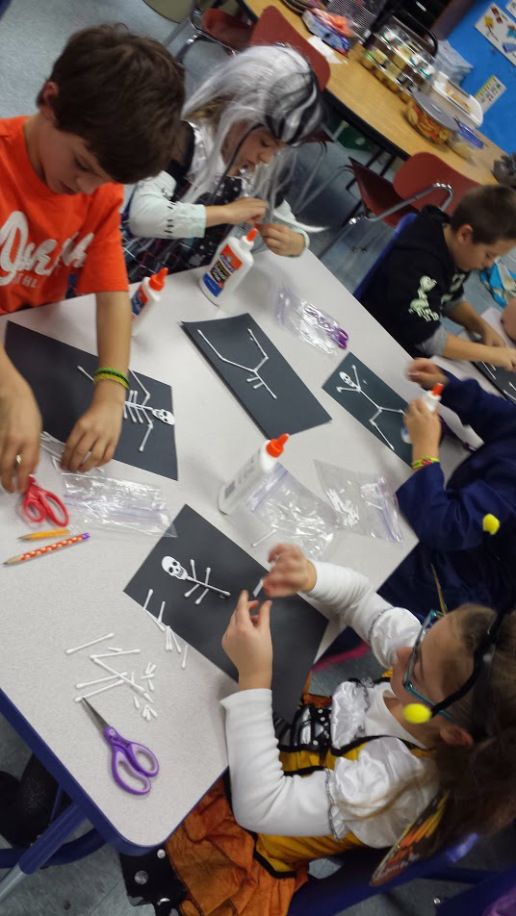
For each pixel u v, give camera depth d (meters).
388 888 0.96
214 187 1.65
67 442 1.02
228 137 1.57
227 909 1.02
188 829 1.07
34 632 0.85
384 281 2.04
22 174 1.04
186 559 1.04
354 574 1.19
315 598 1.13
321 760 1.06
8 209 1.06
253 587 1.08
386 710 1.08
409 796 0.99
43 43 3.14
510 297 2.88
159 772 0.83
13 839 1.21
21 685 0.80
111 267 1.23
